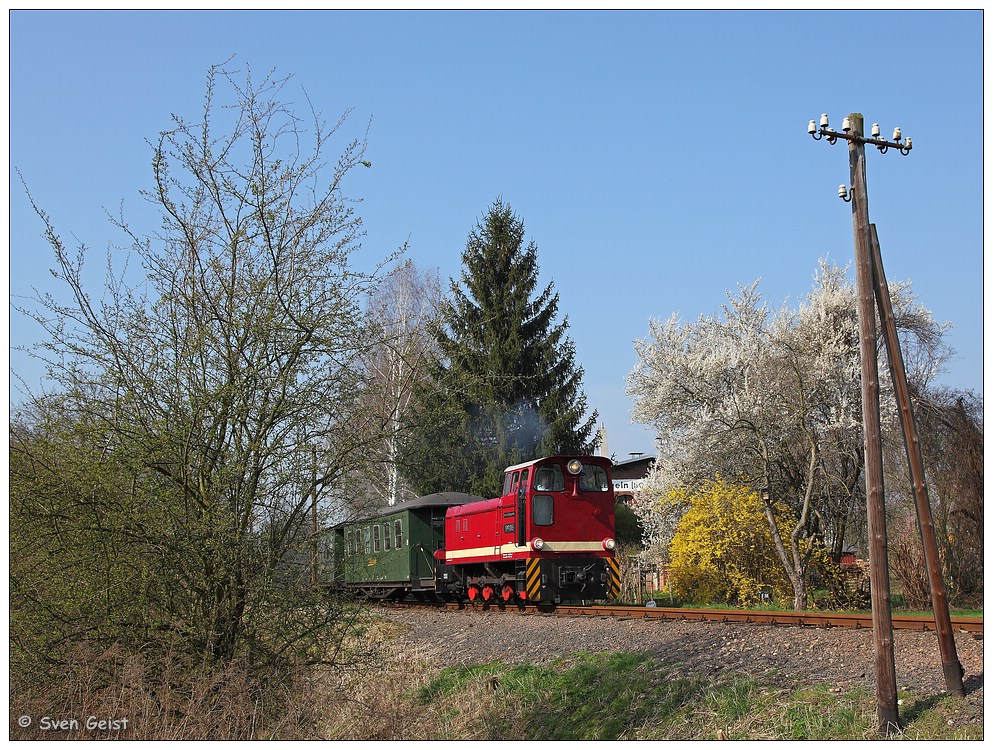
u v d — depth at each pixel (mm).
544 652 15133
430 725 12273
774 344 26891
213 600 10242
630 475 48156
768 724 9719
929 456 24609
